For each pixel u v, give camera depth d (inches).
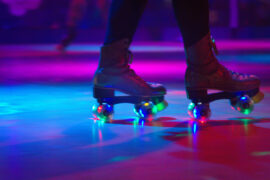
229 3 705.6
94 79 90.3
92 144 68.6
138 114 91.4
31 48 510.3
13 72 227.8
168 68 248.7
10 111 103.0
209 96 89.4
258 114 96.3
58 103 116.6
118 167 55.6
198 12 85.7
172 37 690.2
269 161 58.0
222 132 77.3
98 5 648.4
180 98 125.6
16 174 53.5
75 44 598.2
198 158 59.6
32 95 134.6
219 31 697.0
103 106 89.0
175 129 80.4
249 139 71.3
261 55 346.9
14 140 71.8
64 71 234.2
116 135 75.5
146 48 476.1
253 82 90.4
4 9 635.5
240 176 51.8
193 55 87.6
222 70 88.4
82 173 53.4
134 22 88.9
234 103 92.0
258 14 709.9
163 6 687.1
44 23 650.2
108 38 89.3
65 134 76.5
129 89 89.6
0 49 488.4
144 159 59.3
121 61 89.0
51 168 55.6
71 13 449.1
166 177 51.5
